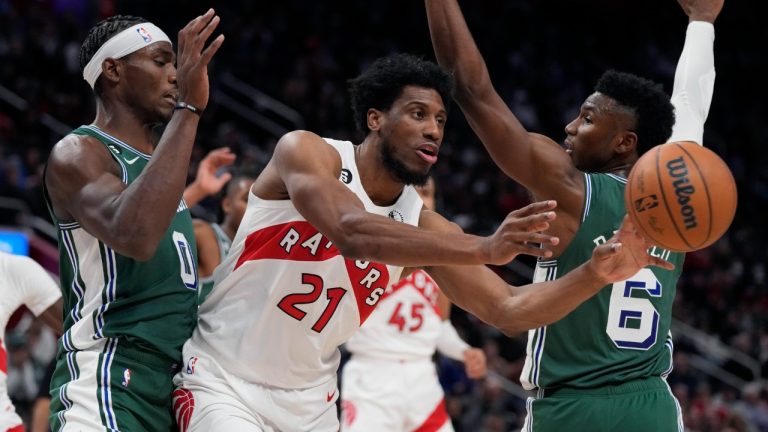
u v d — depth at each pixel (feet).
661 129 11.98
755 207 58.85
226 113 52.75
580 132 12.12
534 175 11.74
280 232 11.07
